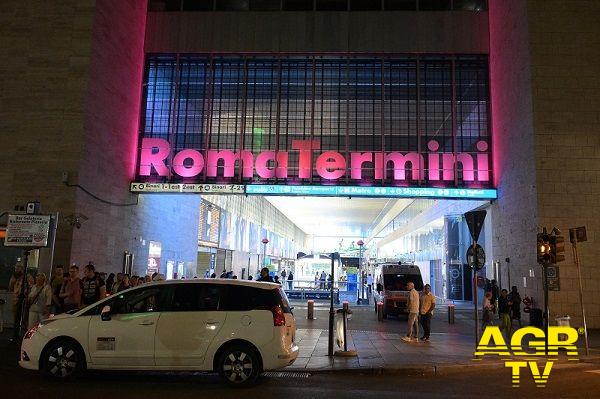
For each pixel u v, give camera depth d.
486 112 23.75
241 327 8.56
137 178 23.14
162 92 24.16
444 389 8.89
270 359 8.48
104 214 20.34
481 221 12.68
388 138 23.48
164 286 8.93
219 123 23.77
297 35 24.12
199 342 8.52
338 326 12.12
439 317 22.89
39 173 18.66
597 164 19.38
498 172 22.83
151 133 23.84
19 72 19.36
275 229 56.97
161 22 24.47
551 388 9.09
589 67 19.95
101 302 8.91
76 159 18.64
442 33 23.98
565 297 18.50
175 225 27.78
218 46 24.16
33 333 8.79
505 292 15.08
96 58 19.73
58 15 19.59
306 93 23.95
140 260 23.56
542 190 19.22
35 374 9.20
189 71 24.28
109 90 20.81
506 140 21.98
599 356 12.58
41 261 13.73
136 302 8.84
